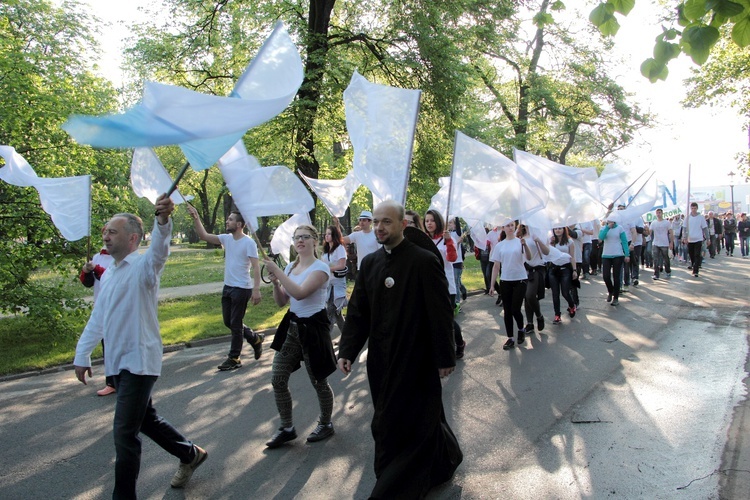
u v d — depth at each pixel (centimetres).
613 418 461
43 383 657
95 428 493
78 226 609
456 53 1509
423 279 328
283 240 754
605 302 1087
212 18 1512
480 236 1264
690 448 394
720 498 323
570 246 952
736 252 2650
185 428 483
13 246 852
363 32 1509
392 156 456
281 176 429
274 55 298
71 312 872
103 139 191
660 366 611
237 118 230
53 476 395
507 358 680
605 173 1199
